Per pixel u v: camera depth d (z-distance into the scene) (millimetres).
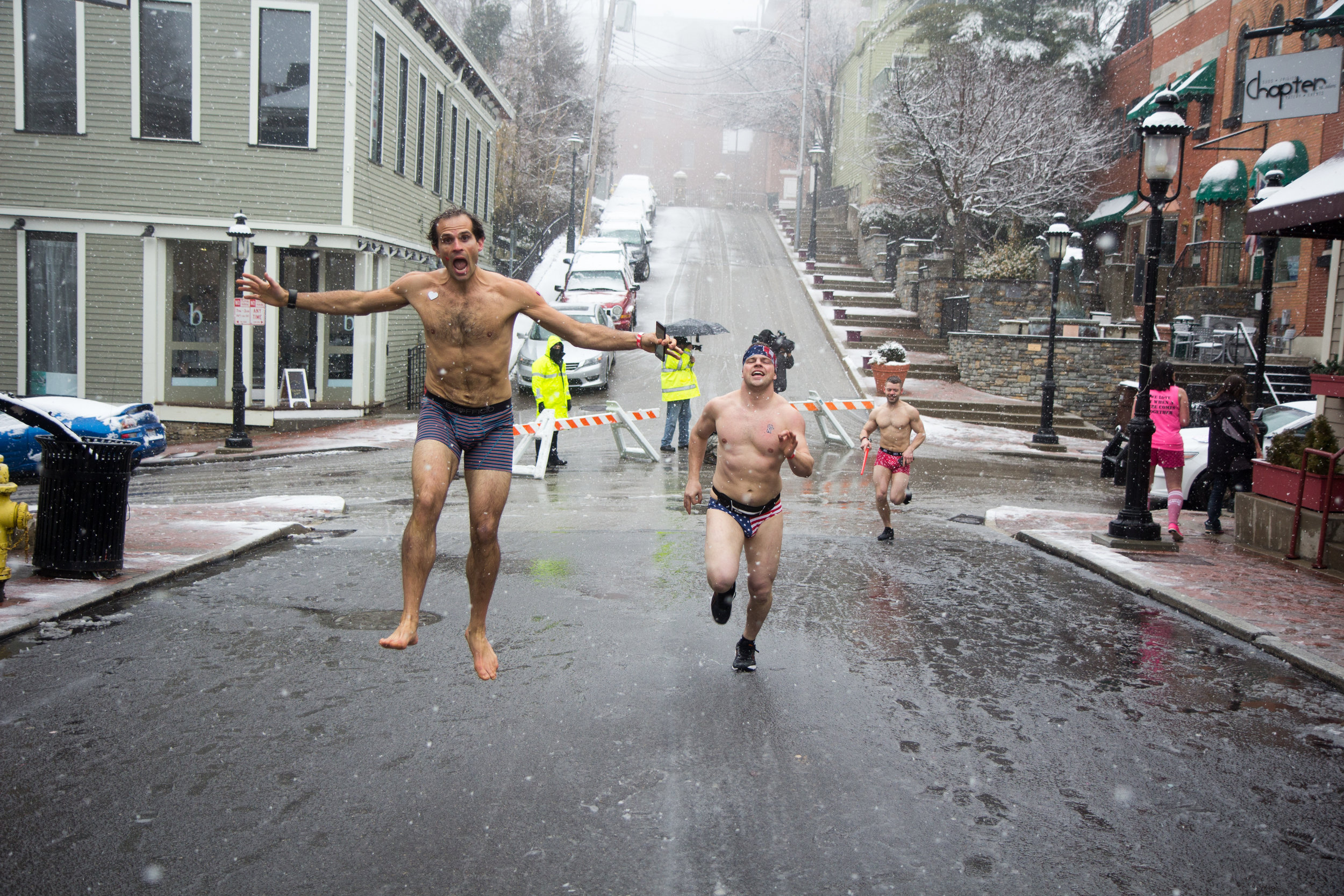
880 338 31312
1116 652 6660
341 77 20672
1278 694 5879
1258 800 4438
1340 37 23125
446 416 4637
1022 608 7805
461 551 9375
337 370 23094
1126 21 40125
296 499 12211
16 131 20344
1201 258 29797
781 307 36031
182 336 21562
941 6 38688
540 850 3820
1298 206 8602
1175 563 9414
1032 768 4707
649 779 4457
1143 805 4348
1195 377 24328
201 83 20500
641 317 33719
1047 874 3730
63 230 20531
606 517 11531
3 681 5527
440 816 4070
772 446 5723
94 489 7629
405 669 5867
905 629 7074
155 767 4477
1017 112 34438
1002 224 37750
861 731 5105
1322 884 3719
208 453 17875
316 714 5137
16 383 20906
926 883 3643
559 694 5512
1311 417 14961
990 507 13461
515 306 4629
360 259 21812
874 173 41562
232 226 18031
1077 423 24234
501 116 38219
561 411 15680
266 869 3646
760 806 4223
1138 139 35125
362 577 8195
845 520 11875
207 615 6949
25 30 20234
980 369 26531
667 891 3551
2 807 4078
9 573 6938
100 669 5754
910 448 10211
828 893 3559
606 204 57469
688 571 8703
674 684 5734
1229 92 28594
